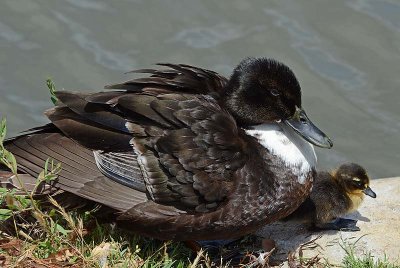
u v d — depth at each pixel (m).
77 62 18.33
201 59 18.23
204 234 11.12
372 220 12.06
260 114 11.63
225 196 10.95
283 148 11.44
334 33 18.83
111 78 18.00
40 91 18.08
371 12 19.23
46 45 18.61
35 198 10.98
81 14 19.22
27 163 10.81
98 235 11.27
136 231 11.12
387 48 18.56
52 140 10.93
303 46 18.53
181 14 19.31
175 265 11.18
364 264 10.90
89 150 10.89
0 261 10.51
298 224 12.09
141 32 18.88
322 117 17.53
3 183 10.89
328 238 11.77
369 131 17.39
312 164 11.71
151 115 10.92
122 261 10.73
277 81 11.62
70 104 10.98
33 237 11.20
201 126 10.97
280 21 19.06
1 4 19.38
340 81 18.03
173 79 11.45
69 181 10.73
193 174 10.84
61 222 11.37
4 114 17.61
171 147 10.84
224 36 18.77
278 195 11.22
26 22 19.03
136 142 10.92
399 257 11.27
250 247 11.78
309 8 19.36
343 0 19.48
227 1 19.53
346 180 12.02
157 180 10.84
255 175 11.07
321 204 11.89
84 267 10.49
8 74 18.19
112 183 10.81
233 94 11.68
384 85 18.00
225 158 10.96
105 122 10.96
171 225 10.95
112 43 18.66
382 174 16.62
